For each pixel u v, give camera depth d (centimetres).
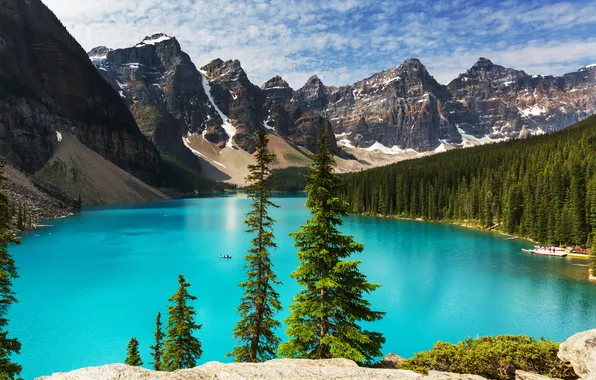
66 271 6462
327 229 2019
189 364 2881
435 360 1700
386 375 1166
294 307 2102
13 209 11125
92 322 4216
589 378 1294
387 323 4359
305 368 1173
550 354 1559
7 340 2155
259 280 2652
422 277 6234
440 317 4525
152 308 4681
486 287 5691
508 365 1565
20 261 7194
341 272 1978
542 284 5844
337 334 1991
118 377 1005
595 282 5972
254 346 2608
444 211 14962
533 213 10238
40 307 4678
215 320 4381
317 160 2053
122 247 8712
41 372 3145
